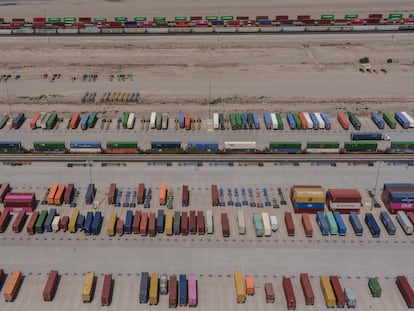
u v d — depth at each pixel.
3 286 69.31
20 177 94.12
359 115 119.75
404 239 78.75
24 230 80.56
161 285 67.88
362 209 85.38
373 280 68.62
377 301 67.12
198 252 76.06
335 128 113.62
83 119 114.38
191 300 65.50
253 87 135.00
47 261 73.94
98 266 73.06
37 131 112.12
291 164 98.94
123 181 93.19
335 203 82.81
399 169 97.38
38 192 89.56
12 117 118.56
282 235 79.75
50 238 78.75
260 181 93.31
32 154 102.56
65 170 96.62
